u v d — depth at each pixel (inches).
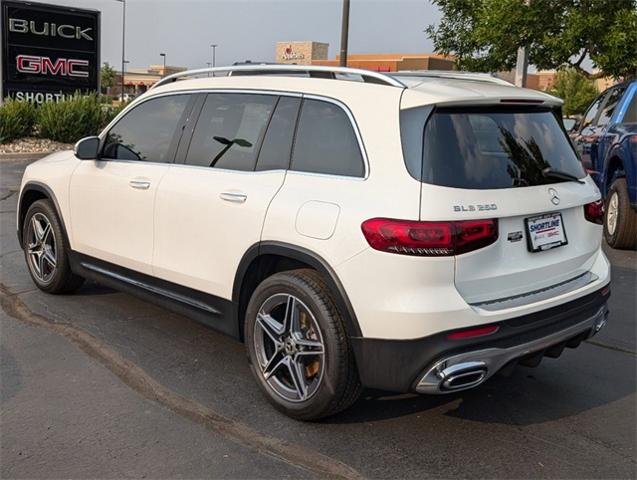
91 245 204.5
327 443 139.2
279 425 145.9
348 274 132.2
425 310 124.8
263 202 149.8
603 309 158.6
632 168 302.7
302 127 152.3
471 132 137.6
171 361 178.4
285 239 143.1
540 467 132.1
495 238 131.9
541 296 140.9
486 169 135.9
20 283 242.5
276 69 162.1
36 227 229.3
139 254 185.5
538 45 551.2
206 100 177.6
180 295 175.2
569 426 149.1
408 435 143.3
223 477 126.3
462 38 594.2
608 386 170.9
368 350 131.7
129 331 198.8
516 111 149.6
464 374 127.7
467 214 128.1
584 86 1669.5
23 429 141.5
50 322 203.9
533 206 138.6
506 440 142.3
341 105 145.6
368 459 133.5
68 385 162.7
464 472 129.7
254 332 153.3
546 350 141.5
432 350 126.0
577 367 183.0
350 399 140.3
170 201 173.3
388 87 141.4
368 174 135.4
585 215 155.1
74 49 773.9
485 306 131.5
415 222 125.4
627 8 506.9
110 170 196.5
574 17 492.4
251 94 166.4
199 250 166.1
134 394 159.0
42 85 757.9
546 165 148.4
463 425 148.3
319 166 145.6
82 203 206.1
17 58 732.7
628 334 209.0
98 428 142.8
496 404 159.2
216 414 150.3
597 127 368.8
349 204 134.3
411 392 130.8
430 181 128.7
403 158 131.7
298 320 144.9
